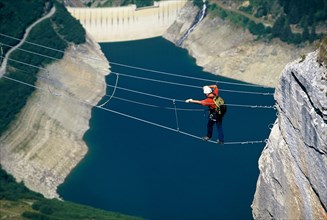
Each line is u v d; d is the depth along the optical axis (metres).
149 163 170.88
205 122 189.25
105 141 188.38
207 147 175.00
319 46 40.88
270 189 45.94
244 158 167.50
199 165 166.38
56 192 169.12
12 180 176.38
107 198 158.50
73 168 177.62
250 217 142.50
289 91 41.97
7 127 192.38
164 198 153.62
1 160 183.12
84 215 147.25
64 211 150.62
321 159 39.31
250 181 156.88
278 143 44.50
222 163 166.12
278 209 45.25
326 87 38.59
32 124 196.88
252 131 180.50
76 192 166.50
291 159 42.91
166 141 181.38
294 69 41.16
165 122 192.62
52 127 198.50
